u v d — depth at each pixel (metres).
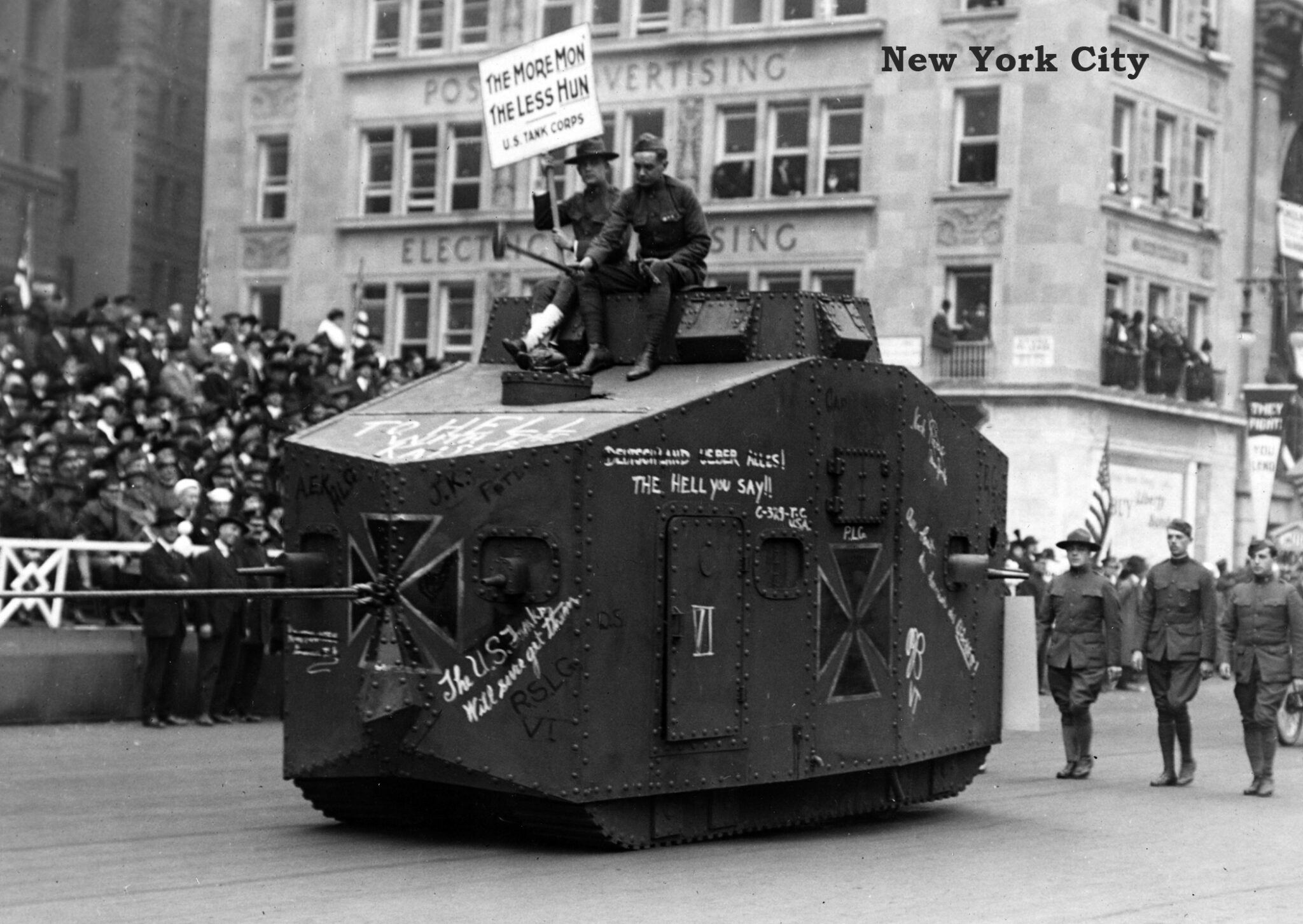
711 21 48.69
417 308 51.69
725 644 14.06
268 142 53.25
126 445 23.44
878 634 15.34
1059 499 46.00
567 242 15.65
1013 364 46.28
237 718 23.41
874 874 13.22
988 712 16.73
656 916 11.45
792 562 14.59
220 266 53.25
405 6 51.97
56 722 22.03
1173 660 19.33
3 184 51.44
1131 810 17.23
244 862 13.12
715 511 14.00
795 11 48.12
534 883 12.45
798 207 47.84
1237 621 18.86
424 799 14.98
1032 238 46.22
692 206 15.22
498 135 16.19
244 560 23.14
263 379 29.84
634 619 13.51
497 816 15.00
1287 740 23.97
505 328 15.83
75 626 22.66
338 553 13.73
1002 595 16.98
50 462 22.92
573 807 13.41
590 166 15.79
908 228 47.16
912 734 15.68
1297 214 47.75
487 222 50.66
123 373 28.02
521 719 13.20
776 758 14.41
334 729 13.77
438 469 13.35
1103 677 19.91
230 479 24.17
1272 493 53.25
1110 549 44.72
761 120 48.25
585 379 14.36
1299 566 43.06
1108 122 47.22
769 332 14.88
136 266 53.50
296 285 52.66
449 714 13.27
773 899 12.13
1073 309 46.25
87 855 13.29
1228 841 15.39
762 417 14.34
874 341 15.65
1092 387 46.38
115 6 53.09
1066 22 46.09
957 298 47.19
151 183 53.69
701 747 13.91
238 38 53.25
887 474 15.39
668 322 15.02
